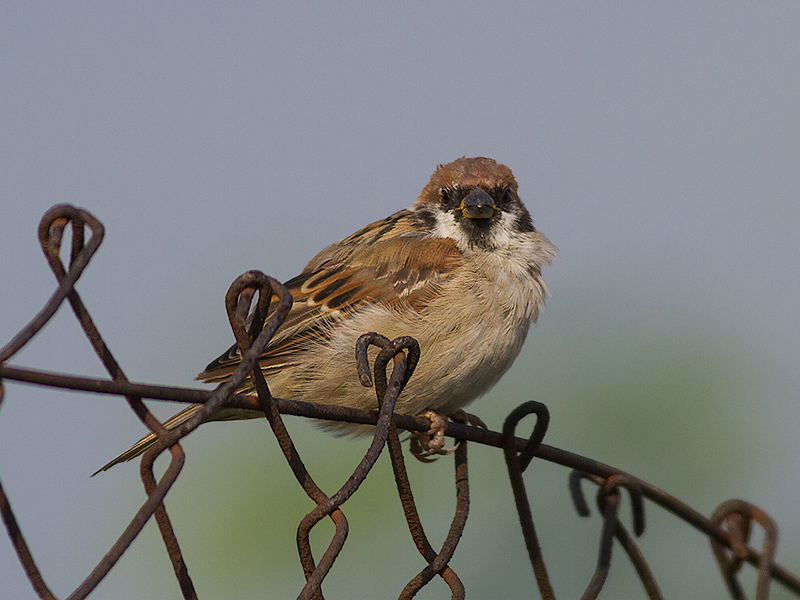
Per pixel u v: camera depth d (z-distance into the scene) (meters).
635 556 6.94
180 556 4.26
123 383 4.07
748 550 7.22
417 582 5.23
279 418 4.54
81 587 3.66
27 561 3.88
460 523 5.61
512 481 6.38
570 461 6.68
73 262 3.94
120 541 3.78
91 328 4.06
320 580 4.36
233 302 4.29
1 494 3.84
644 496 6.98
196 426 4.02
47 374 3.82
